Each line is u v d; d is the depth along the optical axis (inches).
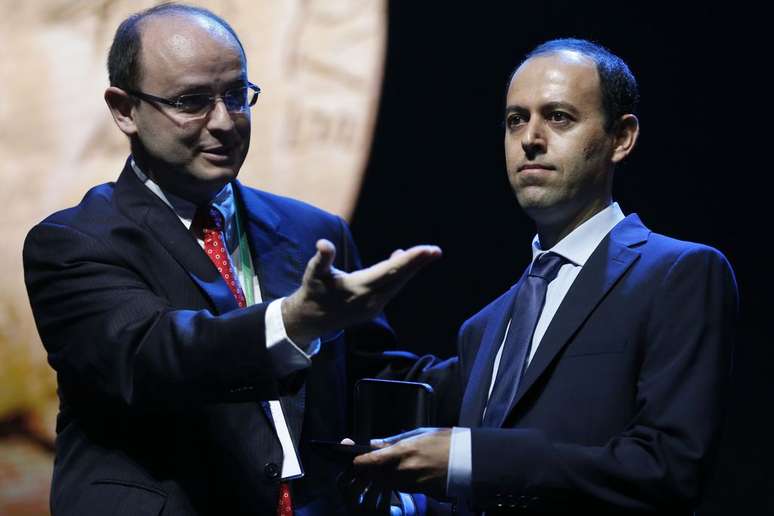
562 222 266.7
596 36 602.9
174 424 267.1
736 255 603.5
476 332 289.0
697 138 601.9
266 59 599.5
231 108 276.8
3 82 589.3
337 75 606.2
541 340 253.4
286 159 599.2
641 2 599.8
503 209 611.5
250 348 230.1
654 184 605.3
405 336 608.1
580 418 243.8
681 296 245.3
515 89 264.8
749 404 604.1
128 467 266.2
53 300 271.3
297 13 603.8
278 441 270.1
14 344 587.2
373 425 262.4
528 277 270.2
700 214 604.1
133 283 267.0
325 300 218.2
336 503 285.9
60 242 275.0
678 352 241.9
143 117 275.9
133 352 249.9
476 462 236.8
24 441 584.1
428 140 609.9
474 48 610.2
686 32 598.9
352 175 605.9
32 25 592.4
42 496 579.5
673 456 233.0
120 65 279.4
